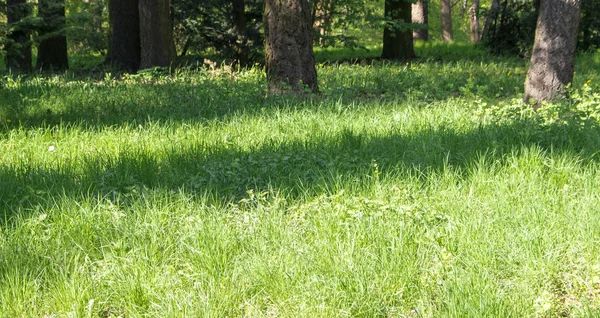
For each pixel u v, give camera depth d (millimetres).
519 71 17984
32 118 10258
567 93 11227
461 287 4031
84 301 4148
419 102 11242
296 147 7742
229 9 21047
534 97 11391
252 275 4363
